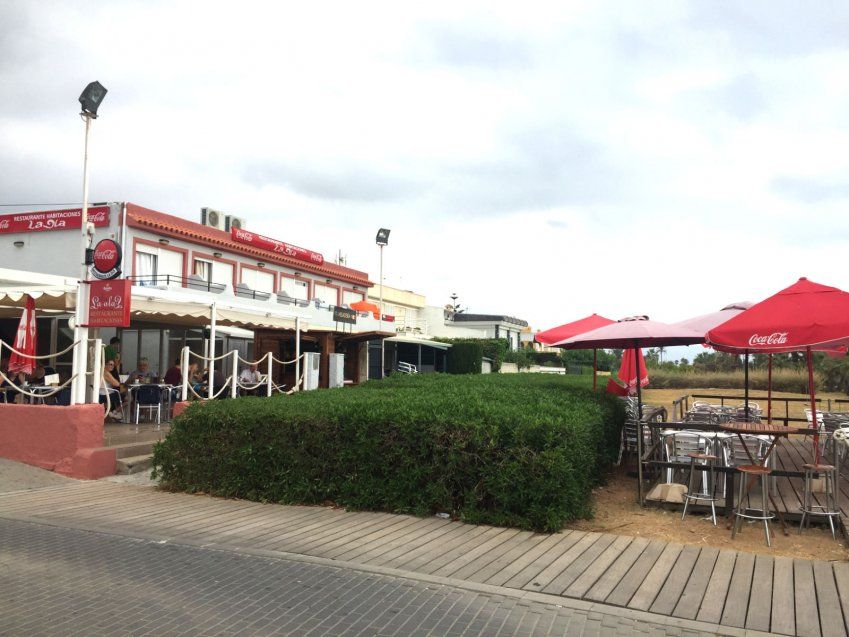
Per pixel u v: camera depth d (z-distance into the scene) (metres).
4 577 5.47
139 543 6.52
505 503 7.13
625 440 11.66
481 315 58.75
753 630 4.52
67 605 4.86
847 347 10.81
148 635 4.34
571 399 10.34
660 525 7.27
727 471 7.51
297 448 8.35
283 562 5.91
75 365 10.43
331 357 17.58
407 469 7.77
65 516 7.65
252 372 16.94
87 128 10.47
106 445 10.80
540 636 4.40
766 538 6.66
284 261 31.83
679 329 10.05
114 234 23.27
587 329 14.62
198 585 5.30
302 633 4.39
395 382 16.42
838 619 4.69
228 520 7.46
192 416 9.08
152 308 12.14
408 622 4.60
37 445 10.26
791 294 8.02
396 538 6.70
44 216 24.22
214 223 30.78
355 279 38.12
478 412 7.84
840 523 6.99
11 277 11.23
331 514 7.73
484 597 5.08
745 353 10.03
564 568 5.74
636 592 5.18
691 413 12.22
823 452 11.11
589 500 8.20
